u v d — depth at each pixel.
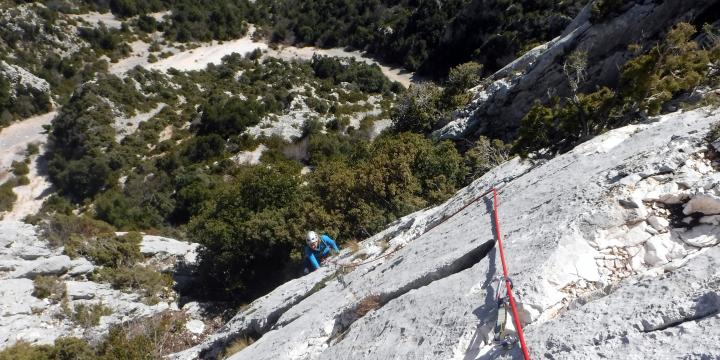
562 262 4.42
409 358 4.61
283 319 8.88
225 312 18.48
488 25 52.50
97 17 79.50
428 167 17.38
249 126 51.97
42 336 15.69
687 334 3.11
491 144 18.50
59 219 22.22
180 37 81.00
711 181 4.54
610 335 3.44
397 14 78.50
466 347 4.23
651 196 4.79
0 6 68.12
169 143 51.38
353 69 68.38
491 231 6.04
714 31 12.79
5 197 44.81
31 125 57.59
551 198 5.73
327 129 52.06
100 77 61.09
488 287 4.73
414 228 9.67
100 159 46.78
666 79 8.76
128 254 21.08
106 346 14.15
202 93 64.56
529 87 18.80
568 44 17.20
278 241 17.78
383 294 6.62
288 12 90.12
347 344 6.10
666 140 5.49
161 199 39.47
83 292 17.95
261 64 75.69
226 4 89.88
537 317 4.13
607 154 6.11
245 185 20.72
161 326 16.62
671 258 4.32
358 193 17.03
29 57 65.19
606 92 9.88
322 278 9.71
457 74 25.52
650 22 15.08
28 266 18.41
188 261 22.14
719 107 5.87
